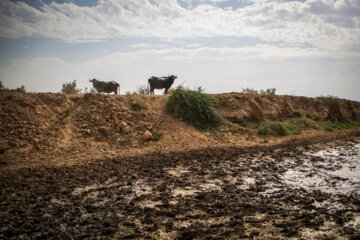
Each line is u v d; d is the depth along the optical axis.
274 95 19.19
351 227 4.58
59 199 5.61
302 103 20.83
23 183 6.42
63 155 9.01
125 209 5.17
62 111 11.30
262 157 9.84
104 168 7.82
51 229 4.38
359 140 15.07
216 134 12.91
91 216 4.86
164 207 5.29
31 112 10.41
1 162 7.91
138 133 11.45
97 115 11.59
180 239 4.11
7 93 10.76
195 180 7.00
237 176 7.46
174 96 13.62
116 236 4.18
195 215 4.91
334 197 6.05
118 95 13.41
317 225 4.60
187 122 13.15
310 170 8.27
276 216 4.95
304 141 13.76
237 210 5.16
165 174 7.41
